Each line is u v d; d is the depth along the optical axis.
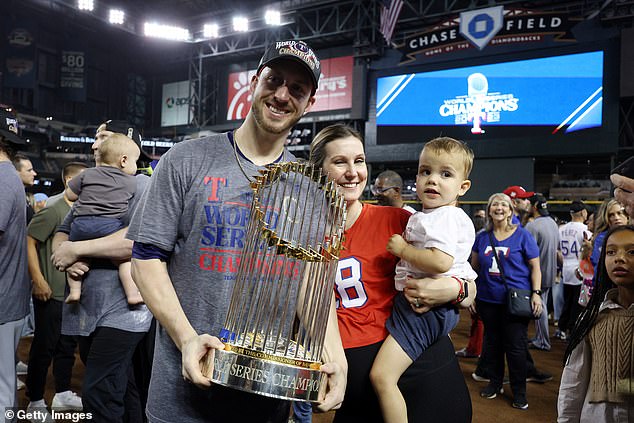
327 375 1.12
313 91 1.27
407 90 15.16
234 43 20.11
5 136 2.01
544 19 13.29
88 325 2.15
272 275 1.23
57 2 20.20
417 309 1.61
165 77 23.58
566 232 5.29
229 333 1.09
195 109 21.05
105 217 2.23
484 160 14.04
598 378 1.42
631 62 12.20
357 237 1.76
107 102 23.58
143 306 2.20
